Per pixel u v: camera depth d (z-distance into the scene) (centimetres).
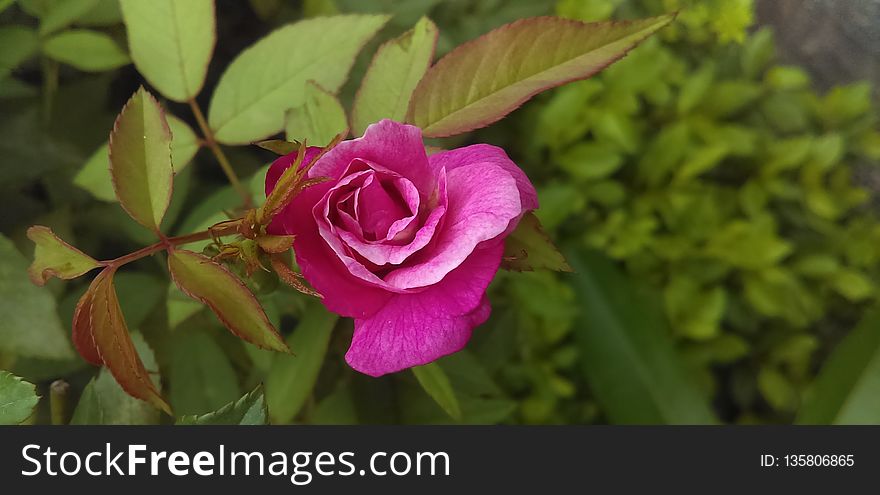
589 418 60
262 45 31
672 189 59
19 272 32
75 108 39
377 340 25
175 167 31
